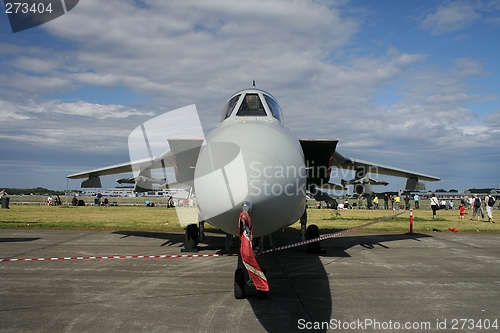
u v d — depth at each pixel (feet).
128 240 42.34
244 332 15.06
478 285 22.57
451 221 75.51
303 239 31.94
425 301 19.29
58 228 54.54
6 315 16.94
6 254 32.86
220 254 32.86
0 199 122.21
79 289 21.34
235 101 27.25
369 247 38.04
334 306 18.42
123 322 16.08
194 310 17.71
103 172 43.37
